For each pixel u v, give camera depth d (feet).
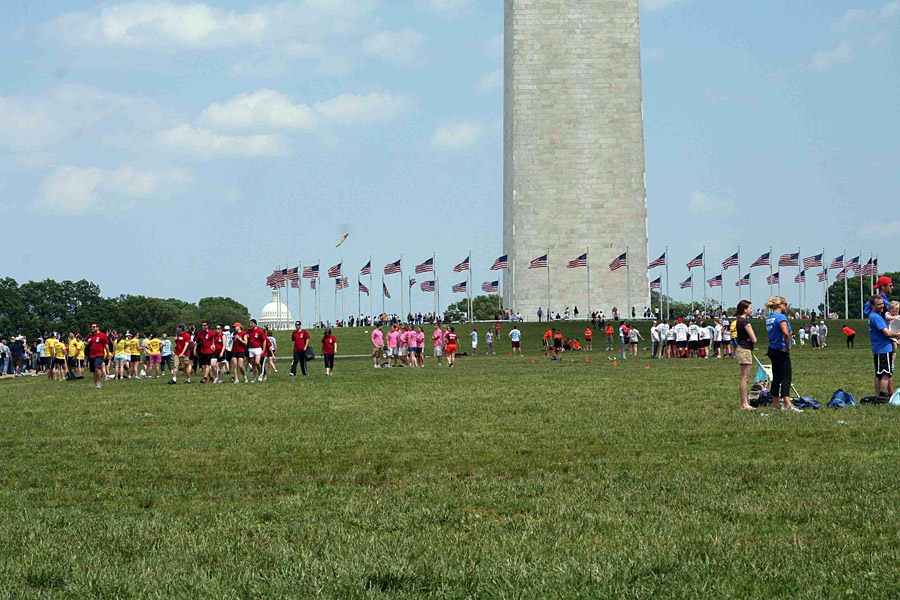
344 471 50.62
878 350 73.20
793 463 47.67
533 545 32.71
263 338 128.36
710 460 49.75
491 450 55.77
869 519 35.22
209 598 27.84
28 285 503.61
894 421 61.57
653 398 84.74
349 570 29.94
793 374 115.44
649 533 33.91
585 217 357.82
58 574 30.58
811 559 30.25
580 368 148.97
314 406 84.99
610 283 357.61
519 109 359.46
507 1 371.56
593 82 359.66
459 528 36.09
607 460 50.90
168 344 160.35
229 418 76.74
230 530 36.35
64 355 148.77
